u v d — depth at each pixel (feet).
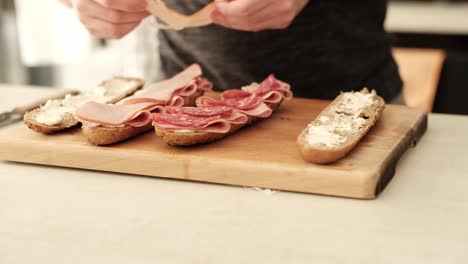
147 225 2.97
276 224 2.96
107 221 3.01
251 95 4.30
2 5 8.63
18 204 3.22
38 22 8.84
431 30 9.38
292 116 4.32
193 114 3.77
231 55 5.33
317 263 2.62
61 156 3.70
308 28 5.21
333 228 2.91
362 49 5.36
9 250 2.76
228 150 3.61
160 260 2.65
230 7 4.21
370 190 3.19
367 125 3.74
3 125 4.38
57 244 2.80
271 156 3.50
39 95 5.45
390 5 10.37
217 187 3.42
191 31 5.38
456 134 4.26
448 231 2.87
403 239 2.80
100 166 3.64
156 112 4.08
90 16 4.33
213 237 2.84
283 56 5.28
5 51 8.82
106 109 3.78
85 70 9.72
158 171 3.53
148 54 5.68
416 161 3.75
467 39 9.42
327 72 5.32
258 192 3.34
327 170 3.24
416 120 4.10
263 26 4.41
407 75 7.87
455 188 3.34
